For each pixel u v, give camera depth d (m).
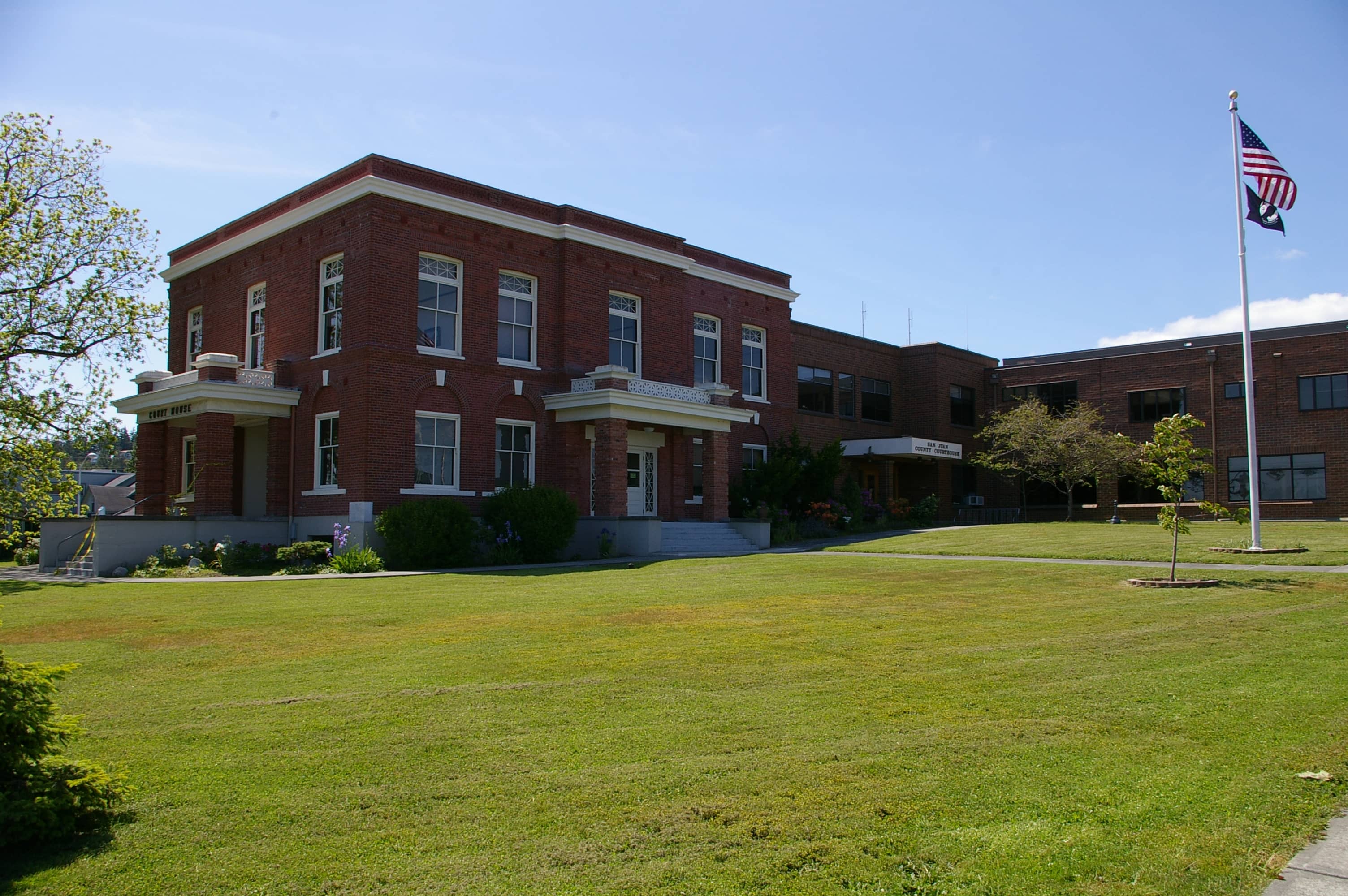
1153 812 5.55
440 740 7.09
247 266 28.62
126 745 7.05
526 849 5.17
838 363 41.09
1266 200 21.19
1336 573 16.91
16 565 27.86
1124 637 11.06
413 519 22.22
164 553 22.61
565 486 26.83
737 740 7.03
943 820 5.48
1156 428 16.39
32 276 23.31
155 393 26.28
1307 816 5.48
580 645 10.87
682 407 27.47
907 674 9.20
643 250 29.45
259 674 9.48
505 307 26.73
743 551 27.00
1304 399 38.59
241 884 4.79
